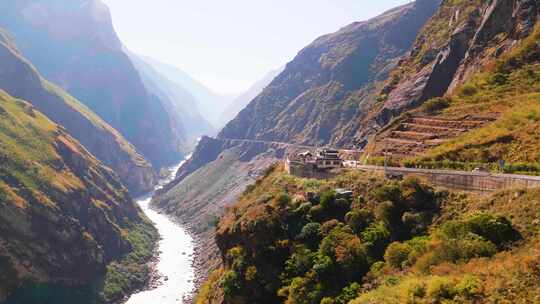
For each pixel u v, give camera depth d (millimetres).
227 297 48594
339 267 39906
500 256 29562
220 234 60594
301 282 40281
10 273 105188
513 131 52438
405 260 35688
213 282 63281
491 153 51094
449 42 100875
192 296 118812
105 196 173125
